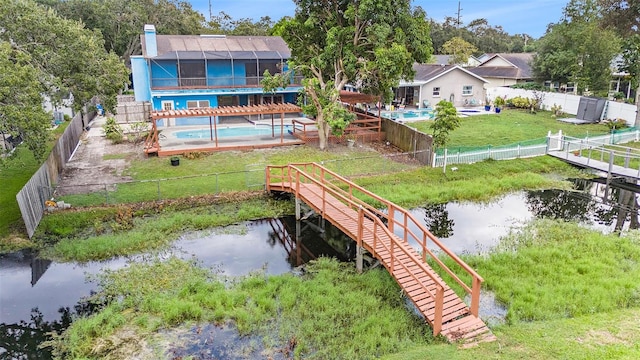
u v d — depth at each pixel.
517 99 36.34
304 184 16.83
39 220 14.78
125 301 10.27
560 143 23.19
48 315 10.05
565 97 33.69
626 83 39.94
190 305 9.97
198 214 15.84
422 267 9.34
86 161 21.75
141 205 16.19
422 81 36.47
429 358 7.72
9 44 12.83
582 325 8.66
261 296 10.45
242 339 9.05
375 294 10.62
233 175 19.41
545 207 16.94
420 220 15.64
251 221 15.67
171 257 12.73
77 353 8.62
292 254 13.25
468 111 35.62
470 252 13.02
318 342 8.76
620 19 29.30
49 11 15.56
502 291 10.39
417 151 21.73
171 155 22.59
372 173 20.00
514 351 7.77
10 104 12.10
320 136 23.97
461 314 9.16
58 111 30.12
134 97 36.47
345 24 23.56
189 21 53.44
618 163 21.27
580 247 12.98
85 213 15.35
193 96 32.12
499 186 18.88
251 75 34.22
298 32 23.83
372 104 36.53
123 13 47.25
